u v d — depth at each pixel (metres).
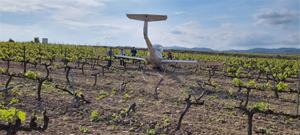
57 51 55.44
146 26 34.31
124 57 40.12
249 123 12.80
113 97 19.84
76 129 12.91
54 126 13.05
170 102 19.62
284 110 19.61
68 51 57.00
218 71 43.62
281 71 42.19
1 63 36.38
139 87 24.73
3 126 8.87
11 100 16.34
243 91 25.66
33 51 48.31
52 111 15.34
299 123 16.73
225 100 21.59
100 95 20.08
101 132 12.84
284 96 24.78
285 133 14.85
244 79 36.50
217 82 31.11
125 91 22.30
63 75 28.88
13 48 52.84
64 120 14.06
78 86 23.27
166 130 13.60
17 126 8.93
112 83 25.88
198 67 49.22
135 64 47.03
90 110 15.91
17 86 20.75
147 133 13.09
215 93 24.05
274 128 15.52
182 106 18.62
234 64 53.31
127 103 18.34
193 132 13.69
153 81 29.23
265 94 25.12
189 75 36.75
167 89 24.94
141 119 14.94
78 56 47.84
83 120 14.31
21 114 9.12
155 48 37.78
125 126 13.88
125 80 28.38
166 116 15.91
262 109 13.77
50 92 19.52
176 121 15.09
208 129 14.30
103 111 15.84
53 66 35.62
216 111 17.91
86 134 12.41
